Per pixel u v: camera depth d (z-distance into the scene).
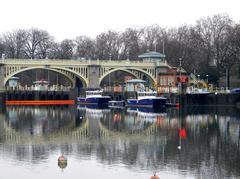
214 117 135.75
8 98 193.00
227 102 174.50
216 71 193.12
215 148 85.69
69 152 82.56
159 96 176.75
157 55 193.00
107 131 107.25
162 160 76.38
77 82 196.12
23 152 82.38
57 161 75.81
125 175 68.62
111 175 68.56
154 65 187.50
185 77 178.12
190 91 176.12
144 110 161.38
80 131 107.56
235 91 174.25
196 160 76.38
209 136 99.06
